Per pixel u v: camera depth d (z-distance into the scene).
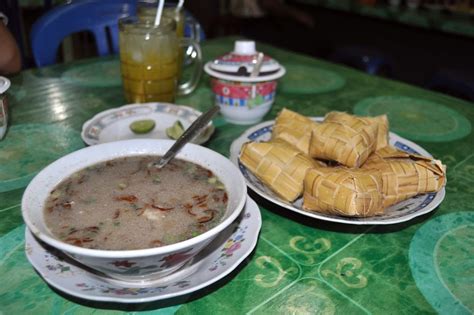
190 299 0.50
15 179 0.73
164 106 0.96
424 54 2.76
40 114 0.98
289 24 3.31
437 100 1.16
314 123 0.79
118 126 0.89
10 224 0.62
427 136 0.95
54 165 0.58
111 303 0.49
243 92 0.91
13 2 1.86
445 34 2.61
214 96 0.96
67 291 0.45
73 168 0.60
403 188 0.64
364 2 2.88
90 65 1.32
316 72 1.34
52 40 1.43
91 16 1.50
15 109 1.00
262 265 0.56
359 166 0.68
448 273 0.56
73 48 2.62
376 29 2.95
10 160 0.79
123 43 0.98
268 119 0.99
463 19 2.55
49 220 0.51
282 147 0.69
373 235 0.63
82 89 1.14
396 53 2.91
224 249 0.53
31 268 0.54
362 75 1.33
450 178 0.78
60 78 1.21
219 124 0.96
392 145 0.82
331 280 0.54
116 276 0.48
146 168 0.62
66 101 1.06
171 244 0.47
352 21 3.07
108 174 0.60
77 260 0.45
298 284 0.53
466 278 0.55
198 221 0.52
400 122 1.02
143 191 0.57
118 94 1.11
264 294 0.51
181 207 0.54
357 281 0.54
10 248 0.57
